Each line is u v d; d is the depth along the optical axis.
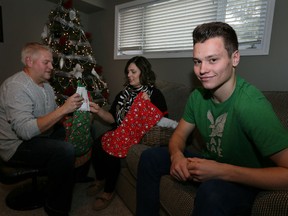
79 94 1.43
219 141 0.92
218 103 0.90
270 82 1.66
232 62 0.82
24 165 1.36
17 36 2.78
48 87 1.61
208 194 0.71
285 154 0.68
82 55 2.49
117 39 2.87
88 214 1.44
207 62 0.80
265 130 0.72
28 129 1.24
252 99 0.79
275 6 1.58
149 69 1.74
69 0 2.45
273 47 1.61
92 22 3.24
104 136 1.62
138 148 1.33
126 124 1.52
